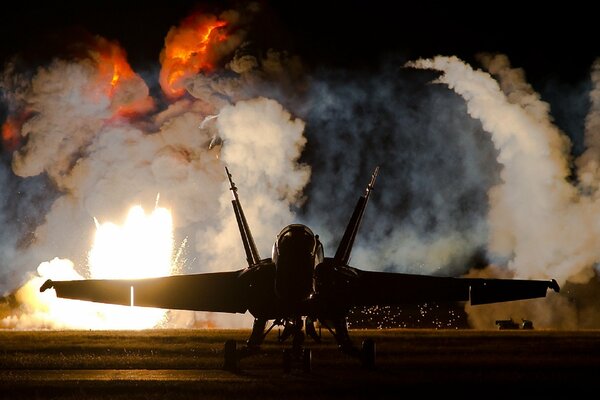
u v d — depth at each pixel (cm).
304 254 8025
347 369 8931
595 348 11538
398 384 7400
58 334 14312
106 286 8788
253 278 8444
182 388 7125
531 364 9312
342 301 8588
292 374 8406
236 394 6756
